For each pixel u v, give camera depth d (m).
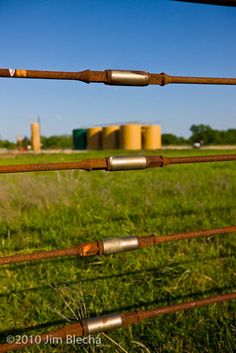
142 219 3.99
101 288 2.54
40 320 2.18
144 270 2.82
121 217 4.10
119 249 1.34
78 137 35.25
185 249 3.21
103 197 4.91
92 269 2.86
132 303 2.34
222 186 5.88
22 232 3.71
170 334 2.05
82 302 2.28
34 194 4.79
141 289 2.53
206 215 4.14
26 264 2.93
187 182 6.11
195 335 2.03
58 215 4.22
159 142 31.34
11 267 2.88
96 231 3.64
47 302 2.37
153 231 3.64
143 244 1.39
